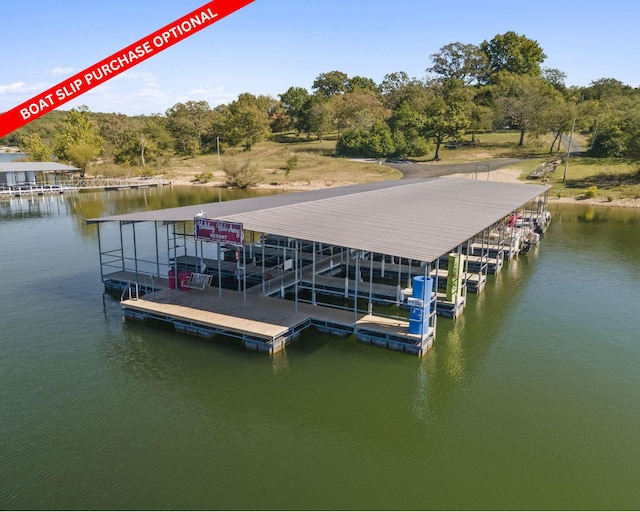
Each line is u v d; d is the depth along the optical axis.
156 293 20.09
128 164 84.06
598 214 46.16
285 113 124.31
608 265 27.98
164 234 36.28
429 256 14.91
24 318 19.34
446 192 30.59
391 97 109.50
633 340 17.78
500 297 22.41
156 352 16.41
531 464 11.20
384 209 22.66
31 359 16.02
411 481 10.60
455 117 77.50
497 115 87.50
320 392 14.08
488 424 12.71
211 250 30.59
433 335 17.06
